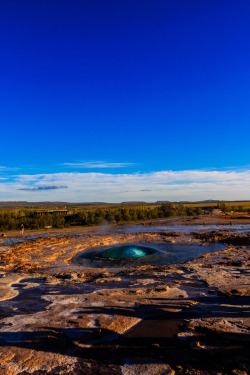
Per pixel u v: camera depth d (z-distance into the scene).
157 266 12.66
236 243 18.77
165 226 32.94
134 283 9.36
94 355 4.64
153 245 19.08
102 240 21.20
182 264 12.70
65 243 20.31
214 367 4.16
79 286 9.21
